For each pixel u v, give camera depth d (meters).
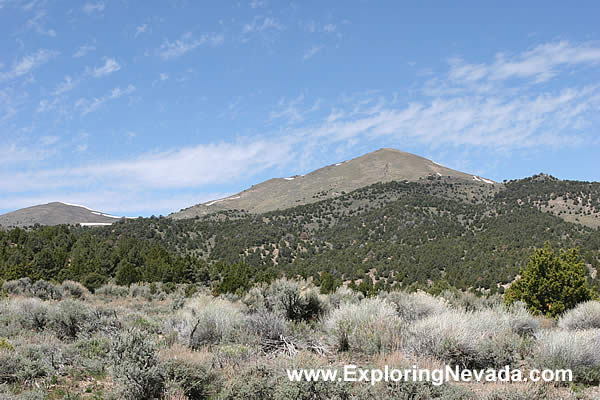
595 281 47.06
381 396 6.65
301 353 8.88
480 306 16.56
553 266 17.34
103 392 7.67
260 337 10.62
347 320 11.02
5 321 12.48
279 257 109.19
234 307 15.13
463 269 72.50
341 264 90.44
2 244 60.34
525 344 9.96
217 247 115.12
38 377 8.20
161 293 35.91
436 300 14.17
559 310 16.33
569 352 8.52
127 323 13.59
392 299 15.25
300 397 6.76
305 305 14.49
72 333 12.27
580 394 7.42
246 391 7.11
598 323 12.79
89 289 36.28
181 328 11.41
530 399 6.85
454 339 8.95
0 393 7.08
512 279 61.88
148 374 7.29
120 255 62.72
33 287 26.66
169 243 111.69
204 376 7.80
